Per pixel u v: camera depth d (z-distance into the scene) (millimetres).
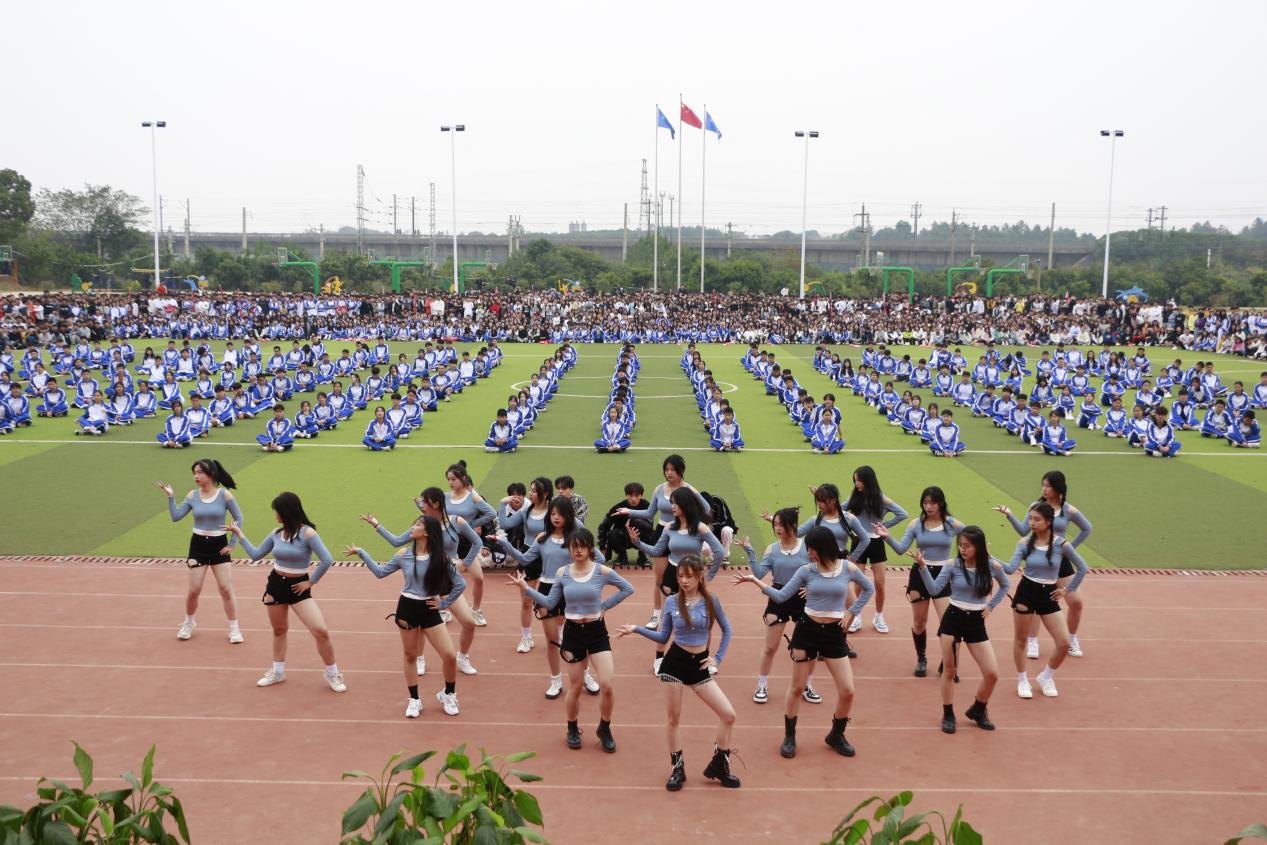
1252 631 11781
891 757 8516
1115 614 12383
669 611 7902
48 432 26031
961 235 187250
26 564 14148
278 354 38312
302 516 9633
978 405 30172
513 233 130000
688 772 8203
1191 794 7922
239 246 136500
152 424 27594
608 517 13930
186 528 16266
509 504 12398
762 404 31828
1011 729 9094
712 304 60312
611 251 127500
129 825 4543
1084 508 18125
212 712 9305
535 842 4938
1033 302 61156
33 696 9625
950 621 8922
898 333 52406
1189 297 83625
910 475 21250
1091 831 7348
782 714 9430
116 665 10445
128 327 49812
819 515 10586
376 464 22125
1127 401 32812
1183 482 20547
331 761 8359
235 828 7258
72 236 96250
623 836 7207
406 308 58406
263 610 12305
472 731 8992
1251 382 36719
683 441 25359
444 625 9266
